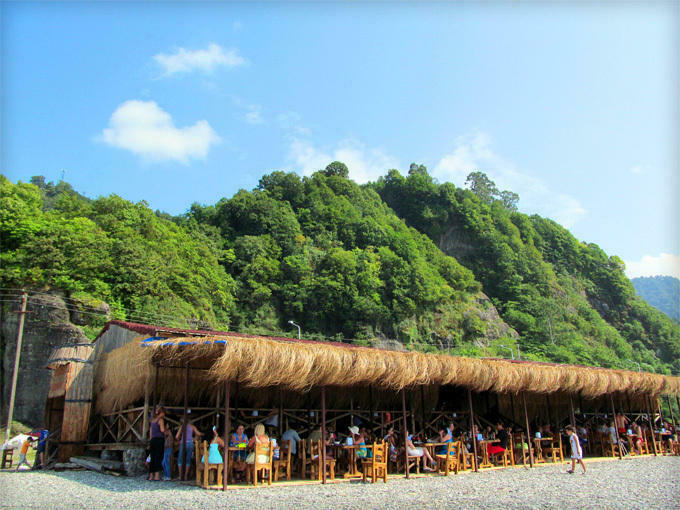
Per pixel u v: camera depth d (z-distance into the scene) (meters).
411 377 13.28
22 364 33.31
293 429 15.07
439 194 125.69
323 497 10.17
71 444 16.08
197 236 83.31
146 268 50.56
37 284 40.00
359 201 115.00
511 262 114.06
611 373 19.48
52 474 14.02
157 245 59.25
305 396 16.20
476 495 10.82
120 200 63.31
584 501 10.45
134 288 47.75
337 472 14.01
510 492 11.32
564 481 13.31
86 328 37.84
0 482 12.12
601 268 128.38
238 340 10.90
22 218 46.59
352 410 16.31
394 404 17.50
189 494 10.24
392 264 90.50
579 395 22.45
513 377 15.88
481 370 15.10
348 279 83.88
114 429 16.95
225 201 100.00
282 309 81.25
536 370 16.67
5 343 34.06
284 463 12.59
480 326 91.50
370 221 103.44
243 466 12.25
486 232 118.50
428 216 121.62
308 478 13.20
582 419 22.59
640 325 115.94
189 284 57.69
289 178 108.38
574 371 17.91
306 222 101.38
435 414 18.22
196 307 57.09
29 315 35.06
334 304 81.19
